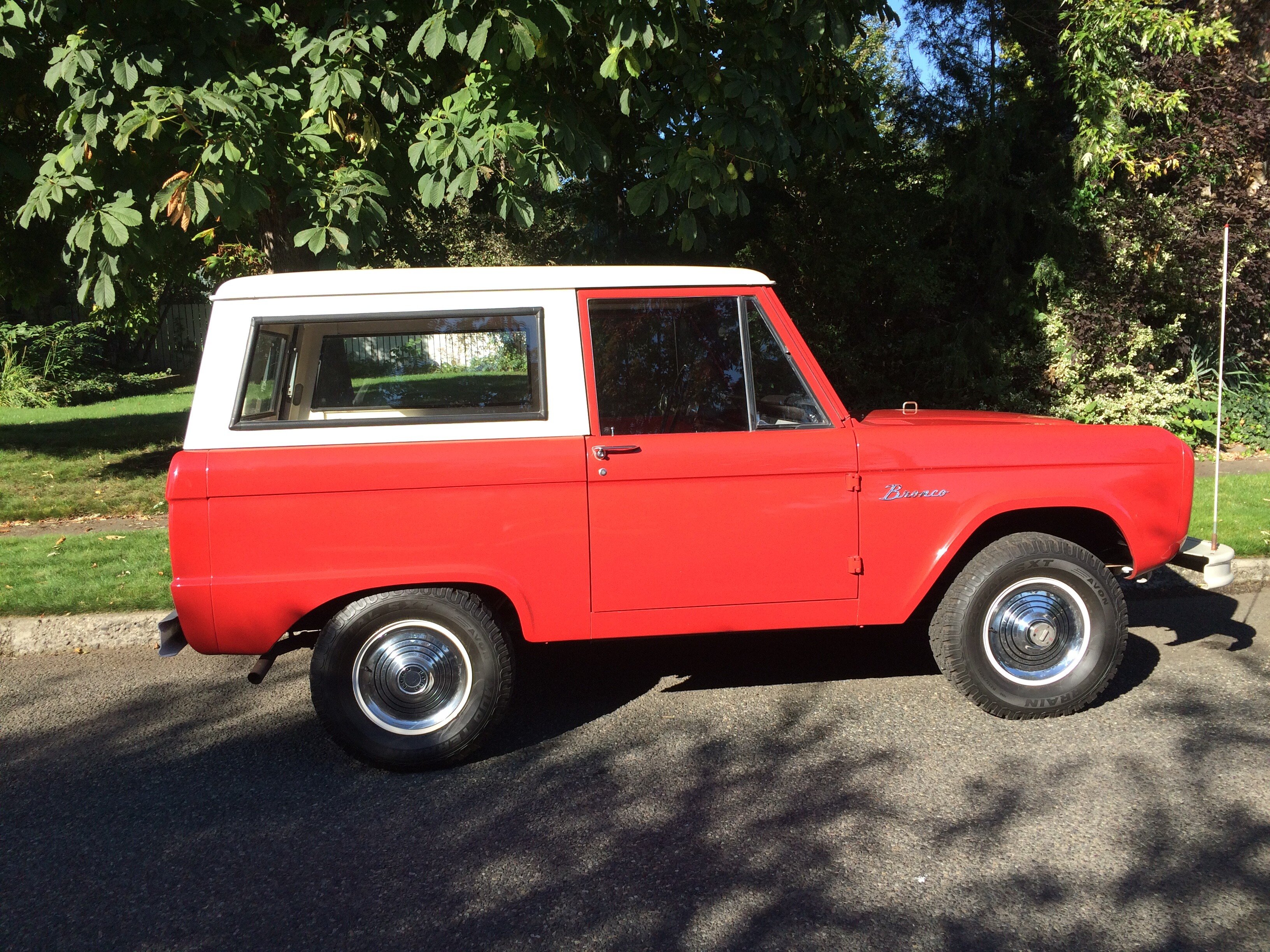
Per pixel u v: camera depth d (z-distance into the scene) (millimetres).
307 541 3838
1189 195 11406
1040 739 4133
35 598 6070
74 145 5820
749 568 4125
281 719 4664
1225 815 3447
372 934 2885
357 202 6016
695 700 4734
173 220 5715
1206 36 9820
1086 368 11664
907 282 11148
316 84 5918
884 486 4172
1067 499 4273
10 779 4027
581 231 11078
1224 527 7223
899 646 5488
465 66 6648
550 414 4027
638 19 5406
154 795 3857
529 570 3982
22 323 20891
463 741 3969
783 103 6645
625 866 3225
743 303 4176
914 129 11852
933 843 3307
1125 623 4305
